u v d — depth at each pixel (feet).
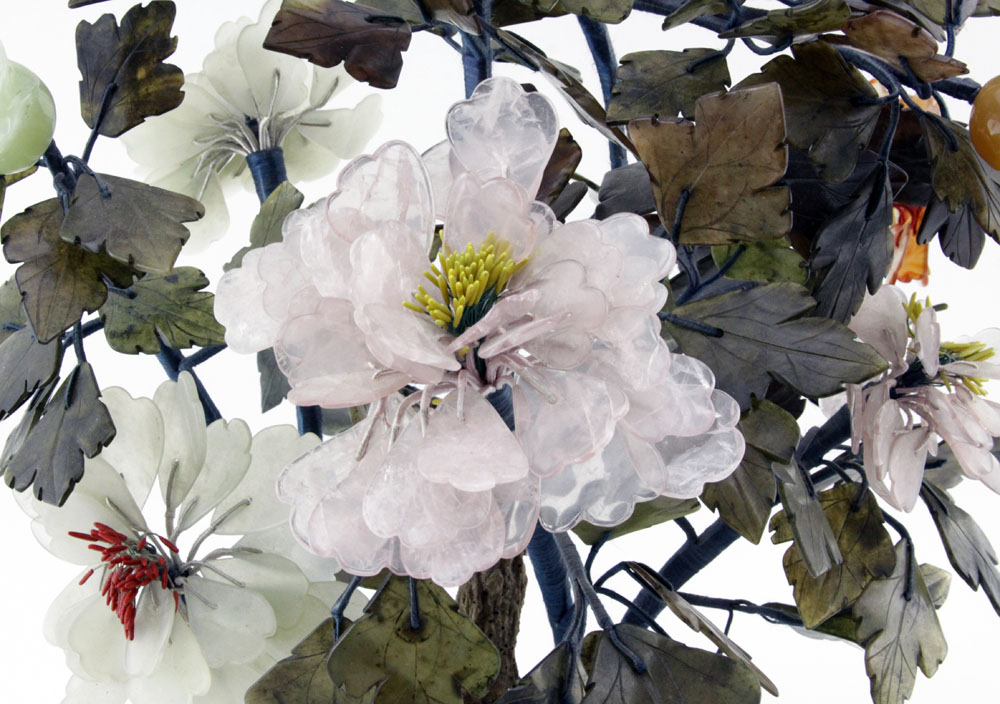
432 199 1.31
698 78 1.44
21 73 1.45
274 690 1.42
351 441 1.35
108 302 1.59
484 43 1.51
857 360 1.36
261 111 1.79
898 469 1.50
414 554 1.30
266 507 1.62
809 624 1.50
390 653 1.40
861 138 1.43
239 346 1.34
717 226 1.37
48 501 1.41
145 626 1.56
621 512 1.36
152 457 1.59
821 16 1.38
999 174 1.49
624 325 1.27
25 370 1.47
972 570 1.54
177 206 1.45
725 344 1.39
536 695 1.43
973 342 1.64
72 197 1.44
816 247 1.44
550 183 1.44
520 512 1.32
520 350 1.28
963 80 1.53
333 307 1.28
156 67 1.49
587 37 1.65
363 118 1.84
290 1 1.42
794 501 1.40
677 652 1.45
